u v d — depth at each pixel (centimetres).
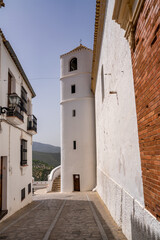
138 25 409
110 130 920
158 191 340
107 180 1049
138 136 448
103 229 668
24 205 1219
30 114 1487
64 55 2398
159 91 318
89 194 1697
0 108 851
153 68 338
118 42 655
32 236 607
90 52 2325
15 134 1065
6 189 915
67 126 2250
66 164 2198
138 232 466
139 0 378
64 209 1048
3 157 934
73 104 2255
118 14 488
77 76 2277
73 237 593
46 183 2903
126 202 594
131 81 507
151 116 359
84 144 2156
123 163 647
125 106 588
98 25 1039
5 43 902
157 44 317
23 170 1202
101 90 1241
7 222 800
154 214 367
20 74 1196
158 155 334
